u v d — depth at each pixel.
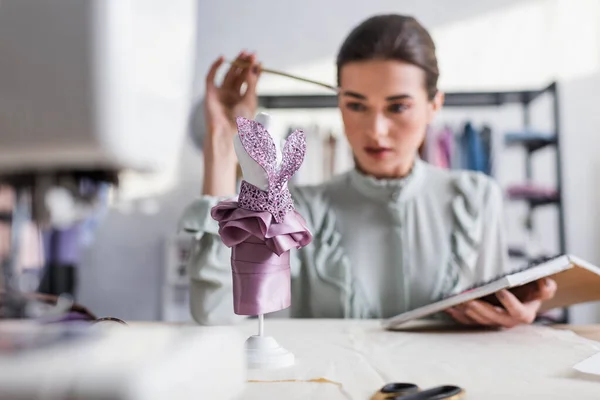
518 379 0.53
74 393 0.26
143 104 0.35
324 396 0.47
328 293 1.14
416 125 1.11
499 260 1.20
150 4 0.35
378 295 1.15
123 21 0.33
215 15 2.70
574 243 2.62
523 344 0.74
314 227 1.19
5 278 0.48
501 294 0.82
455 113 2.63
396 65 1.07
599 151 2.63
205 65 2.68
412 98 1.09
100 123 0.32
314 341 0.78
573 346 0.72
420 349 0.71
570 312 2.48
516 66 2.67
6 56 0.32
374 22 1.11
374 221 1.18
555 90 2.33
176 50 0.38
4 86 0.33
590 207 2.63
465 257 1.14
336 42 2.69
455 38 2.67
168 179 2.67
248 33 2.69
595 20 2.67
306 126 2.48
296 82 2.68
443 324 0.94
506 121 2.62
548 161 2.62
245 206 0.65
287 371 0.57
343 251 1.17
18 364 0.28
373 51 1.06
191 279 0.97
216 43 2.69
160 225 2.66
